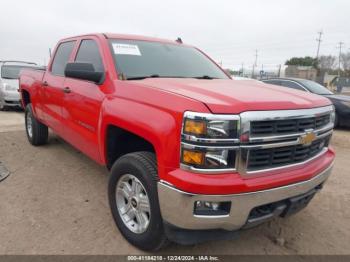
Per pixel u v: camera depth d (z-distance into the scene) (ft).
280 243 10.03
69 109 13.07
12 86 36.88
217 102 7.40
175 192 7.43
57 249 9.23
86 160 16.94
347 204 13.12
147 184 8.39
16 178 14.33
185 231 7.98
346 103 29.68
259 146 7.52
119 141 10.61
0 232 9.98
